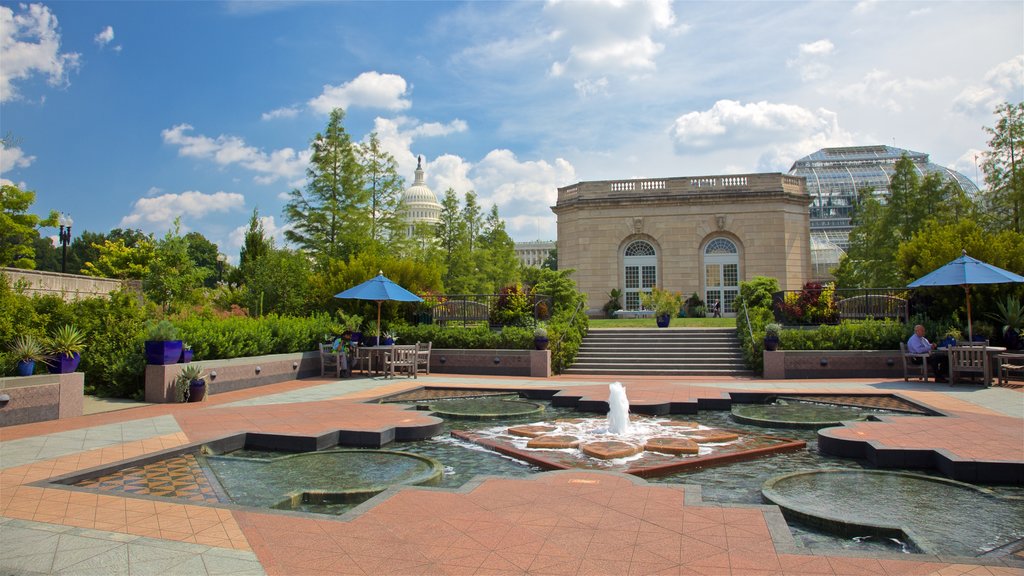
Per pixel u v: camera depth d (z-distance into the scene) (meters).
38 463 7.48
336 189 33.12
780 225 36.12
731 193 36.38
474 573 4.28
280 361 16.66
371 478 7.38
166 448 8.31
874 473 7.52
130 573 4.29
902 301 19.09
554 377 18.36
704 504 5.85
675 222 37.12
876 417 10.55
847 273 40.16
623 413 10.24
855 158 69.44
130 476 7.30
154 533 5.07
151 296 25.84
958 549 5.11
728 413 12.35
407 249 37.53
